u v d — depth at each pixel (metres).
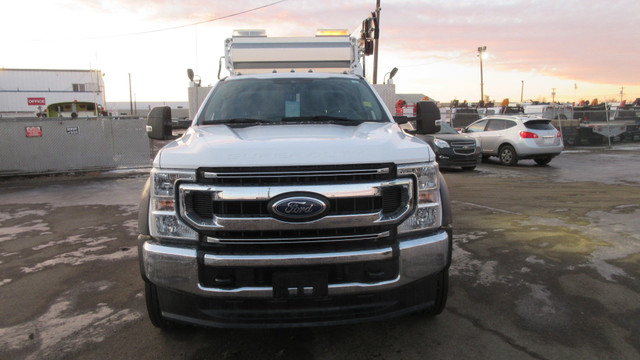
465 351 2.84
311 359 2.79
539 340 2.96
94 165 12.12
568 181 10.12
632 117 23.05
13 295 3.79
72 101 30.80
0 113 29.19
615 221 6.05
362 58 10.33
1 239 5.54
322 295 2.47
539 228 5.70
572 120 21.08
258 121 3.54
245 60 6.40
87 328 3.20
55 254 4.90
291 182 2.40
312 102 3.77
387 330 3.12
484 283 3.90
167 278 2.51
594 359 2.72
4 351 2.90
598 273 4.08
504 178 10.68
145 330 3.17
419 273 2.60
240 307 2.53
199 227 2.44
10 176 11.31
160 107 3.80
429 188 2.62
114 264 4.54
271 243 2.44
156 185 2.52
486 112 29.55
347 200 2.44
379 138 2.73
